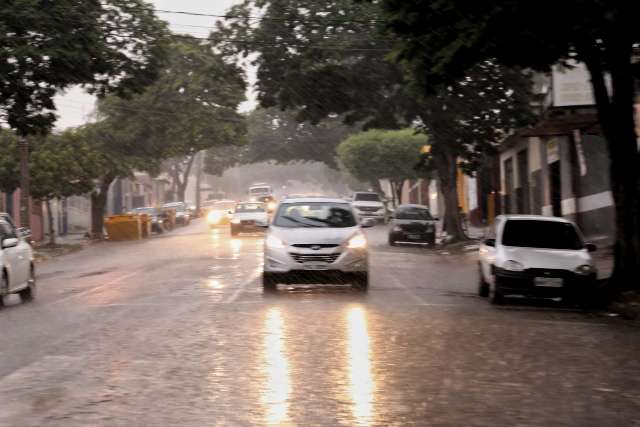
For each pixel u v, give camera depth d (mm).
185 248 36344
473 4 14961
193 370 9281
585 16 13852
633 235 17031
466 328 12773
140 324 13023
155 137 56375
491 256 16609
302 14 34344
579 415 7449
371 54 33844
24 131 27062
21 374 9195
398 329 12508
